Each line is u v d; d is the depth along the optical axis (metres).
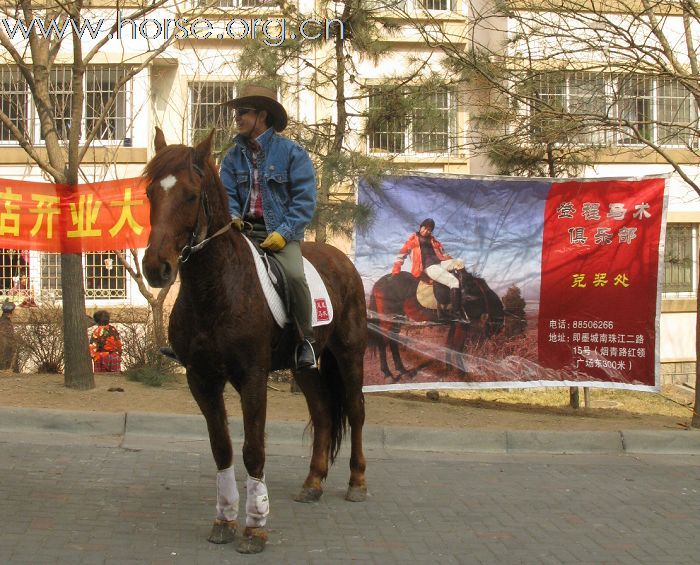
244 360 4.94
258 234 5.60
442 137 10.27
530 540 5.42
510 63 10.46
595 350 9.90
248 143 5.62
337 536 5.34
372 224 9.45
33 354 10.80
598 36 9.62
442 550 5.16
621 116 10.23
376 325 9.71
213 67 13.37
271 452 7.68
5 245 9.39
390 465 7.48
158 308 10.91
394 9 9.82
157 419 7.94
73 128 9.48
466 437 8.27
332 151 9.62
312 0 11.30
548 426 8.87
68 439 7.60
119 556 4.75
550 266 9.95
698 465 7.93
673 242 15.26
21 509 5.51
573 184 9.89
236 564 4.72
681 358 15.05
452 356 9.83
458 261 9.87
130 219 9.77
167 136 14.33
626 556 5.16
